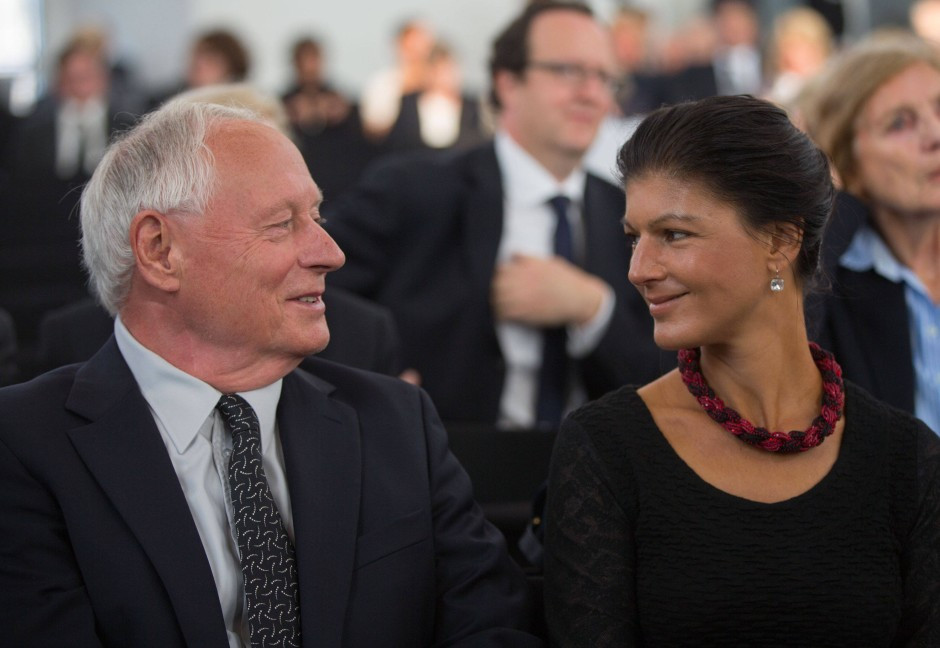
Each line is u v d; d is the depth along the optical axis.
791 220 1.96
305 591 2.02
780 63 8.17
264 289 2.06
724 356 2.09
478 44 12.55
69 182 5.10
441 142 8.28
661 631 1.99
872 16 10.82
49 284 5.00
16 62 11.45
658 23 12.38
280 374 2.14
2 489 1.97
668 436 2.09
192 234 2.05
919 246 3.03
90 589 1.94
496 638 2.09
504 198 3.73
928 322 3.01
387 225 3.66
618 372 3.57
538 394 3.60
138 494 2.00
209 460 2.10
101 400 2.07
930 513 2.04
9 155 7.99
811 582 1.97
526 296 3.56
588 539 2.04
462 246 3.69
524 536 2.36
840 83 3.04
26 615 1.91
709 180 1.94
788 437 2.03
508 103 3.79
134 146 2.10
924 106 2.94
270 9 12.49
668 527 2.02
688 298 1.98
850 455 2.05
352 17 12.59
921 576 2.02
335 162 7.68
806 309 2.74
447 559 2.18
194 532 1.99
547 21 3.76
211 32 7.73
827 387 2.09
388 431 2.23
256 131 2.11
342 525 2.09
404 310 3.61
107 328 2.82
